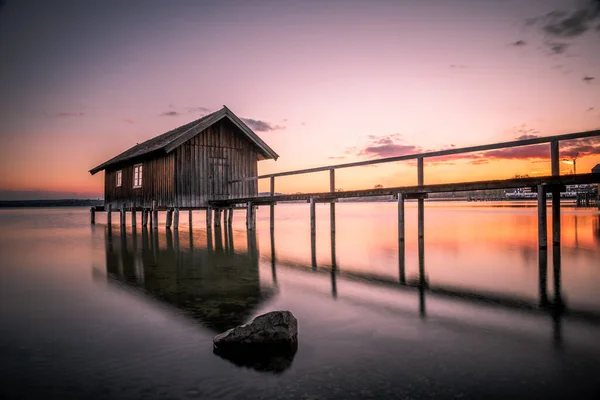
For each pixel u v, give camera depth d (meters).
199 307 4.59
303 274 6.62
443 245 10.14
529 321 3.92
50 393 2.59
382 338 3.48
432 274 6.43
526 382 2.63
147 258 8.69
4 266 7.74
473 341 3.39
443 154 8.52
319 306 4.57
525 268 6.75
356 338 3.48
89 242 12.23
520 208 37.12
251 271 6.96
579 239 10.95
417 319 4.03
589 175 6.55
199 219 28.30
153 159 16.84
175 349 3.29
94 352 3.26
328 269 7.07
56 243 12.04
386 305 4.58
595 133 6.49
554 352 3.13
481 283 5.69
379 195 10.29
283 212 42.66
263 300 4.88
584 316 4.07
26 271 7.17
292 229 16.53
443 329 3.71
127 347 3.35
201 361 3.04
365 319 4.04
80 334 3.71
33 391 2.62
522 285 5.52
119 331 3.77
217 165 16.44
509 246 9.76
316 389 2.57
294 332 3.40
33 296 5.23
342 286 5.65
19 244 11.80
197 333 3.69
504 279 5.93
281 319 3.41
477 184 8.03
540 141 7.18
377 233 14.32
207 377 2.77
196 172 15.84
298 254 9.01
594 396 2.44
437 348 3.24
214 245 10.95
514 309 4.35
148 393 2.56
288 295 5.13
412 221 21.58
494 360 2.99
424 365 2.91
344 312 4.31
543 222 7.57
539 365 2.89
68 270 7.26
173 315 4.28
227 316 4.22
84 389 2.63
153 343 3.44
